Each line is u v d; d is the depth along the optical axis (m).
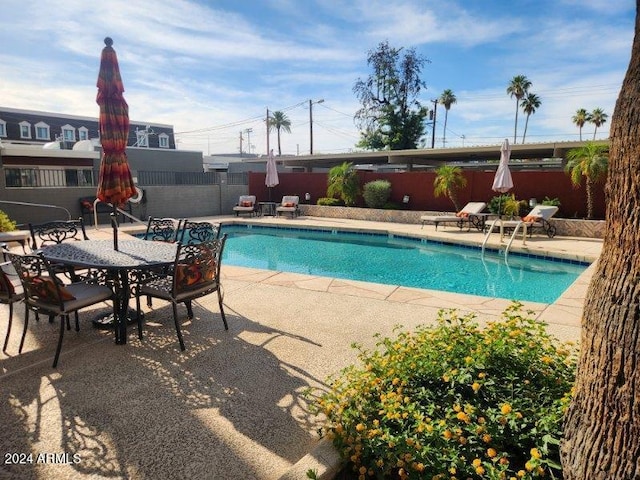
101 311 4.25
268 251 10.16
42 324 3.87
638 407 1.27
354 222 13.47
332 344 3.46
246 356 3.22
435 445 1.79
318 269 8.23
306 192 17.02
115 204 3.83
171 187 14.82
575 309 4.36
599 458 1.37
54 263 3.69
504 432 1.85
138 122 29.44
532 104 37.66
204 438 2.20
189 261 3.40
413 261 8.84
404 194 14.69
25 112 24.20
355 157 18.88
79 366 3.02
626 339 1.29
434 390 2.17
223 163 33.66
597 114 41.97
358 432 1.90
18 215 11.47
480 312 4.30
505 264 8.38
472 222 11.76
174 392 2.66
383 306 4.51
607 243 1.40
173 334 3.67
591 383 1.42
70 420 2.34
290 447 2.14
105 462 2.01
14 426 2.28
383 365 2.31
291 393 2.67
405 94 28.80
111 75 3.64
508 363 2.20
